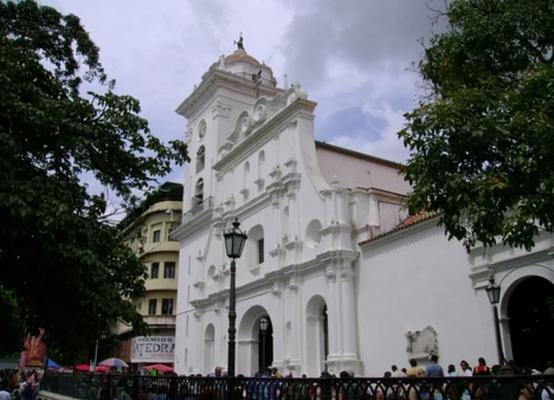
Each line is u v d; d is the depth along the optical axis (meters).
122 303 10.82
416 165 9.72
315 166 28.47
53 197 9.59
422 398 7.47
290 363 25.81
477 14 11.07
